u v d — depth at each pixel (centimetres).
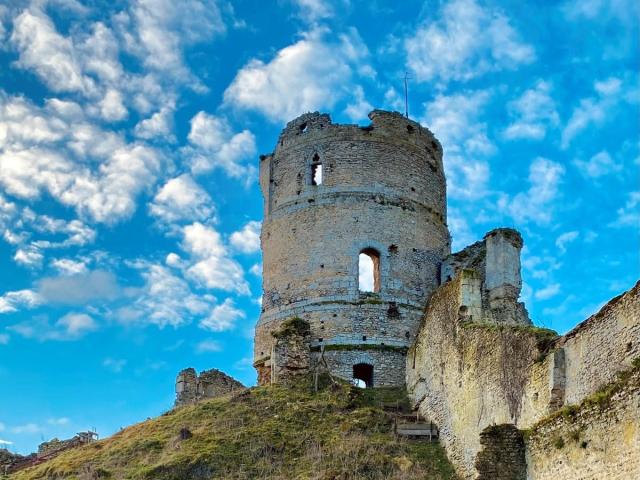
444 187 5081
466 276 3350
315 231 4638
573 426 2173
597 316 2230
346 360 4347
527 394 2561
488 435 2462
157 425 3894
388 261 4584
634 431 1895
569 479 2159
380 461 3222
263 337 4612
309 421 3666
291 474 3191
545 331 2623
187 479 3234
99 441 3959
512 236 4278
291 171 4850
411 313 4522
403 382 4328
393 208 4691
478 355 3012
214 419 3791
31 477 3628
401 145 4859
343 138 4797
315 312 4472
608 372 2144
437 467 3184
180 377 4784
